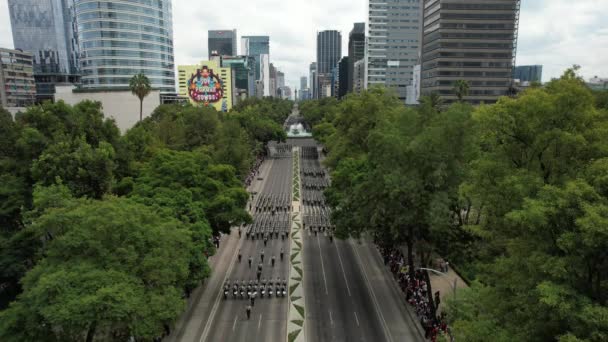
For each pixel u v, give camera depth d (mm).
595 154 25234
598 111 28062
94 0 143625
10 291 45188
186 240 33750
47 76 191125
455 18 137750
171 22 172750
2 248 42000
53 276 24391
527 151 29406
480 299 24391
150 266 28703
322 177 112438
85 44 148625
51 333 26109
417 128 41656
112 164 51156
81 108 58375
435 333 36344
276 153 157750
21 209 42938
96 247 27359
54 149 47656
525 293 20062
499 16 137250
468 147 37469
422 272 48562
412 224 39688
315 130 139000
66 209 30359
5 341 24703
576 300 17250
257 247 61031
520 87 145125
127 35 150375
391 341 36906
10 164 48562
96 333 28734
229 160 81250
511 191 25453
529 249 21422
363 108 71688
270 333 38156
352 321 40312
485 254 33781
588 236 16766
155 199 41781
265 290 46438
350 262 55688
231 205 49000
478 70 140125
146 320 26922
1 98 165625
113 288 25031
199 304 43750
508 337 19984
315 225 71062
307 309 42719
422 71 157375
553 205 19266
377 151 42531
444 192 37281
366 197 43281
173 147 77500
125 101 115312
